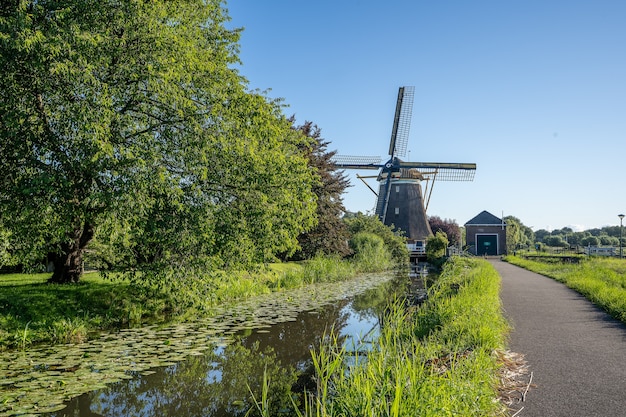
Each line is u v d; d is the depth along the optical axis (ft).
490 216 182.91
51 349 29.37
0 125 28.76
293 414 19.48
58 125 28.94
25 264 37.88
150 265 37.01
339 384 17.34
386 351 19.35
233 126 36.60
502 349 22.76
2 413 18.83
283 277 69.00
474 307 29.91
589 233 356.59
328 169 97.19
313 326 38.52
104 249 46.19
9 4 28.25
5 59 26.40
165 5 35.01
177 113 32.96
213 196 37.19
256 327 37.76
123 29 32.71
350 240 113.80
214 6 42.98
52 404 19.89
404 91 146.82
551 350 23.44
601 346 24.31
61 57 27.04
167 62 31.14
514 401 16.16
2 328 30.86
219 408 20.57
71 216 33.17
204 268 36.70
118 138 30.71
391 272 101.14
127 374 24.50
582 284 50.49
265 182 38.01
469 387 15.44
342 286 70.08
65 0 29.35
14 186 30.25
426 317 30.83
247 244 37.86
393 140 150.10
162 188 29.37
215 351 30.04
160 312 42.93
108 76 31.78
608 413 15.05
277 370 26.12
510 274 78.54
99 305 38.70
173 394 22.44
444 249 130.41
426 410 13.41
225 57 40.34
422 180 156.04
